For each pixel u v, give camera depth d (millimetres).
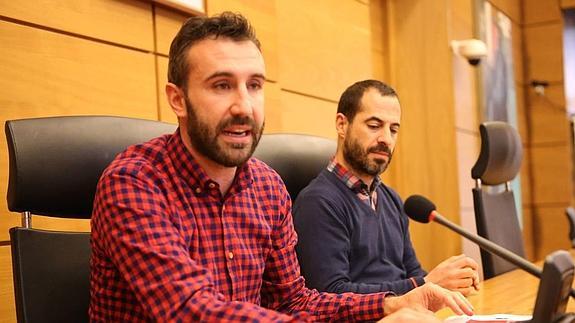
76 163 1426
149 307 1143
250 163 1508
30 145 1376
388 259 2193
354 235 2098
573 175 6957
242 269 1371
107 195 1218
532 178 7043
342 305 1480
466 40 5125
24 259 1352
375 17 4797
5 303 1824
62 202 1420
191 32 1303
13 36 1889
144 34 2340
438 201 4855
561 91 6953
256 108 1306
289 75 3229
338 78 3674
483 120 5453
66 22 2045
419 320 1171
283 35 3199
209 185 1334
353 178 2152
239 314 1098
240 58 1287
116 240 1184
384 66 4898
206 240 1328
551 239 6965
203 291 1136
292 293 1517
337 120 2223
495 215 2670
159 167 1308
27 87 1913
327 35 3584
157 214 1212
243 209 1409
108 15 2195
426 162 4871
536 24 7047
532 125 7047
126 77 2250
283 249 1505
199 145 1296
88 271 1429
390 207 2277
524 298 1911
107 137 1478
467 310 1385
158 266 1152
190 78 1290
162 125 1606
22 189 1363
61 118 1441
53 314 1362
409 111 4898
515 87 6656
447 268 1701
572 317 1119
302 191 2117
